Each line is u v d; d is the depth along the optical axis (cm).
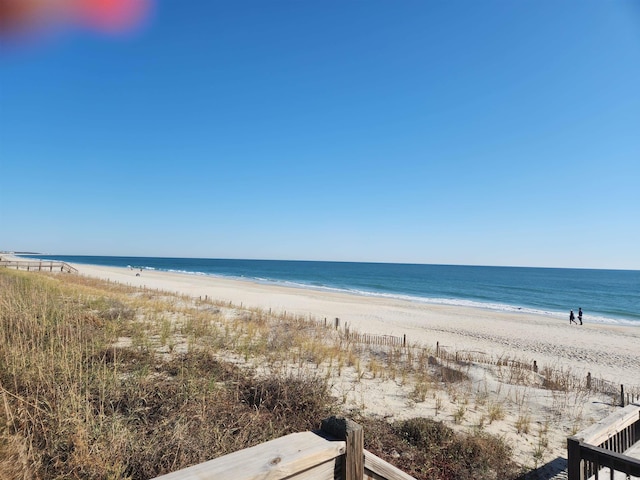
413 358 998
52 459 307
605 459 290
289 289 5469
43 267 4506
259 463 142
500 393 743
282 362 708
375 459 185
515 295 5931
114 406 429
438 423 498
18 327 618
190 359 648
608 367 1571
